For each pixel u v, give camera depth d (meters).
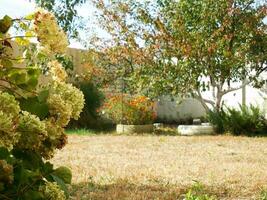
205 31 16.22
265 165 8.68
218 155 10.00
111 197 5.74
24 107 2.12
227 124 15.45
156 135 14.74
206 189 6.38
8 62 2.25
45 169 2.18
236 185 6.68
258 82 16.41
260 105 18.27
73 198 5.61
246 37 16.20
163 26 16.11
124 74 19.25
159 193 6.04
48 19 2.19
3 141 1.84
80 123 16.69
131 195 5.85
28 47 2.30
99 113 17.39
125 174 7.44
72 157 9.39
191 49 15.65
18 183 1.97
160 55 16.42
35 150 2.11
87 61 19.44
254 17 16.05
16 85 2.24
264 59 16.09
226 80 16.62
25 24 2.23
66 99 2.17
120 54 18.66
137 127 15.71
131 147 11.32
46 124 2.07
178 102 16.95
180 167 8.28
